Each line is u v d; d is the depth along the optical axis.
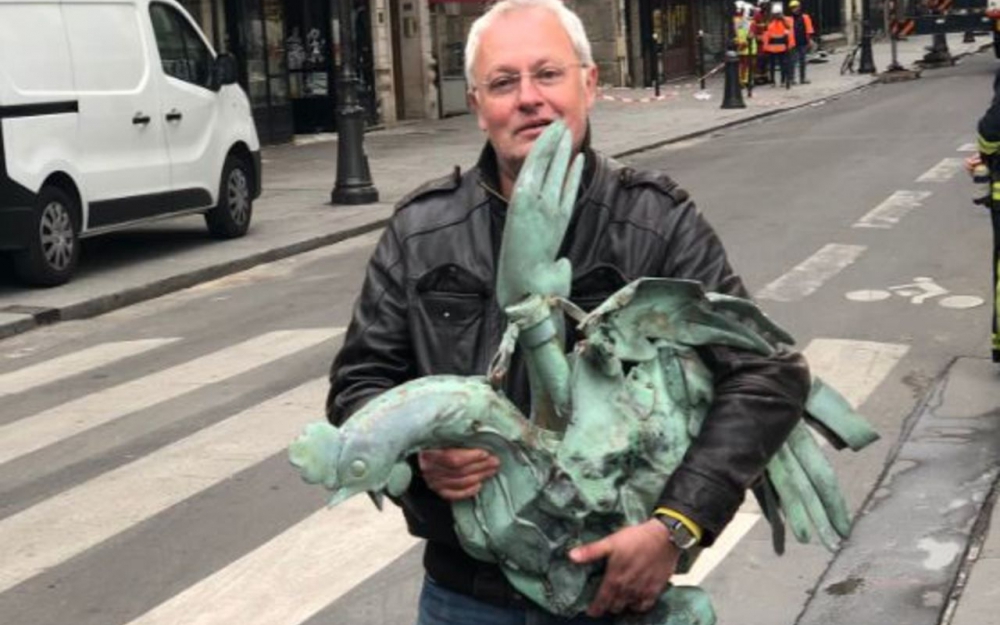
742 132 24.67
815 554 5.73
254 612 5.45
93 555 6.12
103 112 13.18
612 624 2.66
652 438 2.54
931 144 20.20
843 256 12.15
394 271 2.80
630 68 37.03
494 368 2.51
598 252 2.69
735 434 2.51
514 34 2.66
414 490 2.71
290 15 25.83
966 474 6.59
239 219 15.09
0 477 7.34
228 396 8.68
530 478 2.51
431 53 29.03
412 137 25.69
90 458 7.56
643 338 2.57
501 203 2.75
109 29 13.43
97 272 13.23
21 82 12.32
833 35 49.97
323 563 5.89
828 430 2.75
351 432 2.41
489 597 2.73
